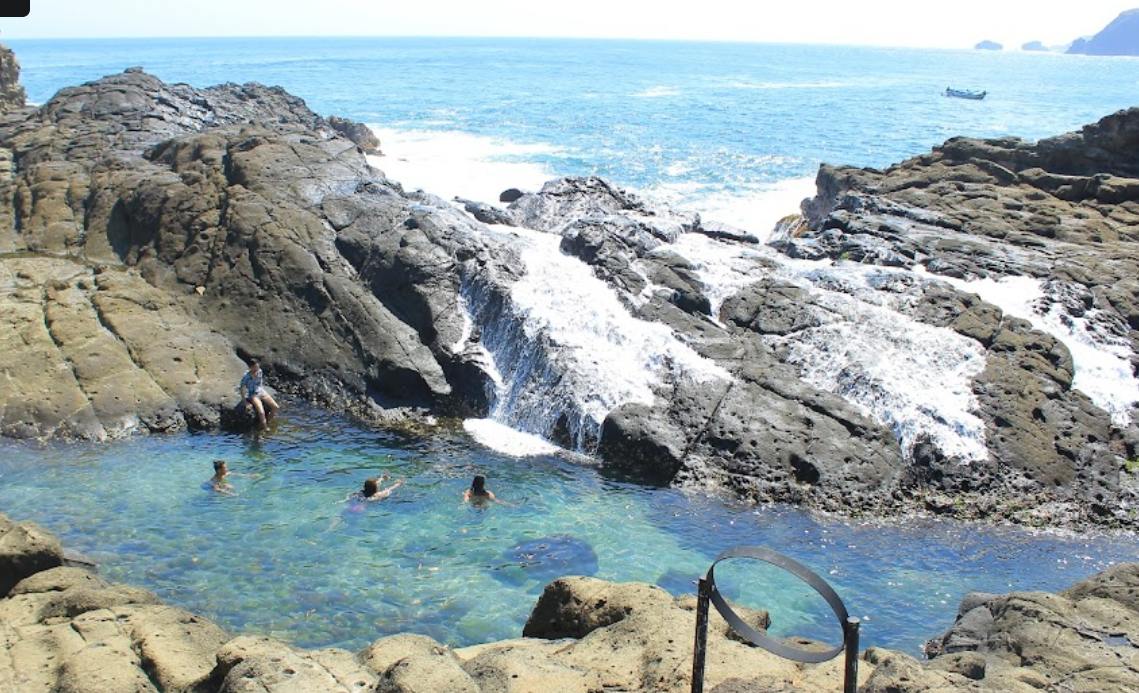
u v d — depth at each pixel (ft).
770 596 47.37
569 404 65.87
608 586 38.63
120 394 64.54
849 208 95.14
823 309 70.90
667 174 169.48
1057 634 38.04
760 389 65.10
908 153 201.67
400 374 70.23
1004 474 60.49
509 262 76.64
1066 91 447.42
